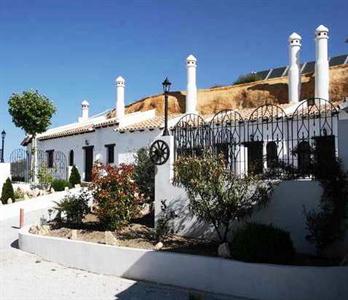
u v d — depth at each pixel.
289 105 22.91
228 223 10.38
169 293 9.01
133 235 12.04
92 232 12.80
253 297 8.48
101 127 28.88
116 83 31.64
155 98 40.47
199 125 12.35
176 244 10.92
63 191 25.11
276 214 10.15
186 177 10.54
